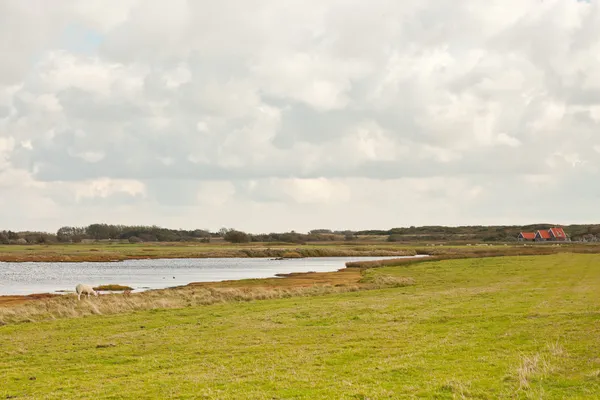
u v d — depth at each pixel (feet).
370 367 57.52
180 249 613.52
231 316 104.27
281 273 291.58
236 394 48.29
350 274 242.17
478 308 102.01
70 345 78.18
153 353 71.61
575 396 43.70
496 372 53.31
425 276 194.39
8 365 66.18
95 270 327.26
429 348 66.85
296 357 65.00
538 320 83.76
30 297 167.12
